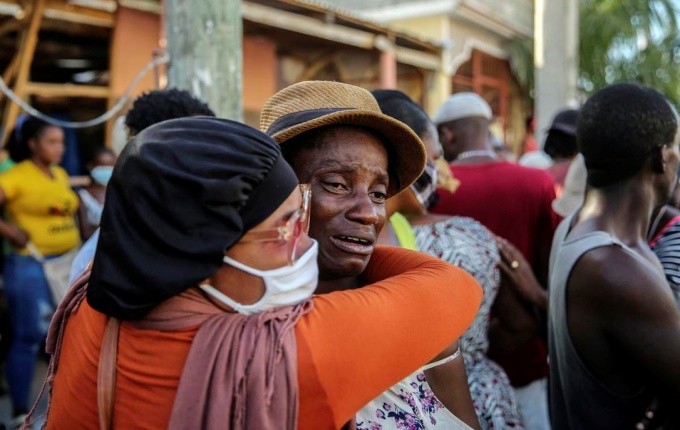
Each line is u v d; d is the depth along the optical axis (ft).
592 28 44.47
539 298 7.21
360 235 3.87
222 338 2.86
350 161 3.84
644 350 4.74
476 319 6.26
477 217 9.14
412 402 3.81
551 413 6.04
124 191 2.90
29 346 12.32
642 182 5.32
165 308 2.95
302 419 2.92
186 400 2.78
